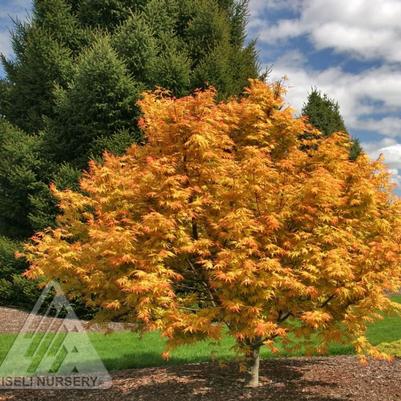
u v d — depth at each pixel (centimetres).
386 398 771
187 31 1784
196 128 690
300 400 771
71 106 1628
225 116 789
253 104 810
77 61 1767
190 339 707
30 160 1666
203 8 1761
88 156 1619
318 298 693
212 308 702
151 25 1747
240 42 1950
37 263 730
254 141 827
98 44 1565
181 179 691
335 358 1064
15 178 1648
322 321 646
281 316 791
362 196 727
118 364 1033
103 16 1844
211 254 737
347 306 704
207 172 712
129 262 684
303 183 725
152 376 930
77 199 807
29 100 1869
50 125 1725
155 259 656
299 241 699
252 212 702
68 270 741
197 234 735
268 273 663
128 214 741
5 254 1697
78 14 1900
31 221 1675
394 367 945
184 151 710
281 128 824
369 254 664
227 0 1942
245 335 688
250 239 648
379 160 785
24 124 1862
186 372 953
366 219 750
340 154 793
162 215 668
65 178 1605
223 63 1653
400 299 1972
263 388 834
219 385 856
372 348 705
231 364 1013
